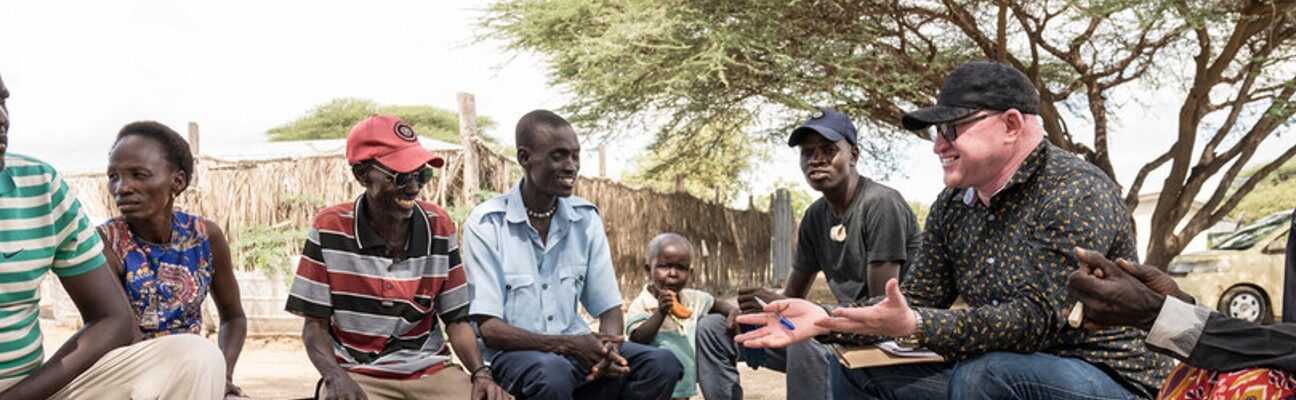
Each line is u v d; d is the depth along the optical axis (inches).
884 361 136.9
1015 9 590.9
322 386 137.0
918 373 141.9
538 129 153.7
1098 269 101.0
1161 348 100.2
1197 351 98.4
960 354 123.7
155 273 129.4
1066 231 118.8
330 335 144.0
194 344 111.9
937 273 139.0
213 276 138.9
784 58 568.7
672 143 738.8
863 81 586.2
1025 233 122.6
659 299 182.1
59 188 109.0
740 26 572.7
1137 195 661.9
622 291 536.7
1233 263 481.1
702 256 665.0
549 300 157.0
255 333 400.5
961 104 123.8
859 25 580.4
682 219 633.6
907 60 615.5
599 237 164.1
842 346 139.5
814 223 181.9
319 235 141.6
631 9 583.5
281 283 398.0
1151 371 121.9
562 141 153.2
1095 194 119.7
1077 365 119.3
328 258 141.1
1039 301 118.8
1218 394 98.4
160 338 112.7
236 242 407.2
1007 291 123.2
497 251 153.8
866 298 173.2
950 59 617.9
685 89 598.9
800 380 161.8
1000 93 123.0
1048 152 125.0
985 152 123.4
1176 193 641.6
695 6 573.6
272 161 424.2
